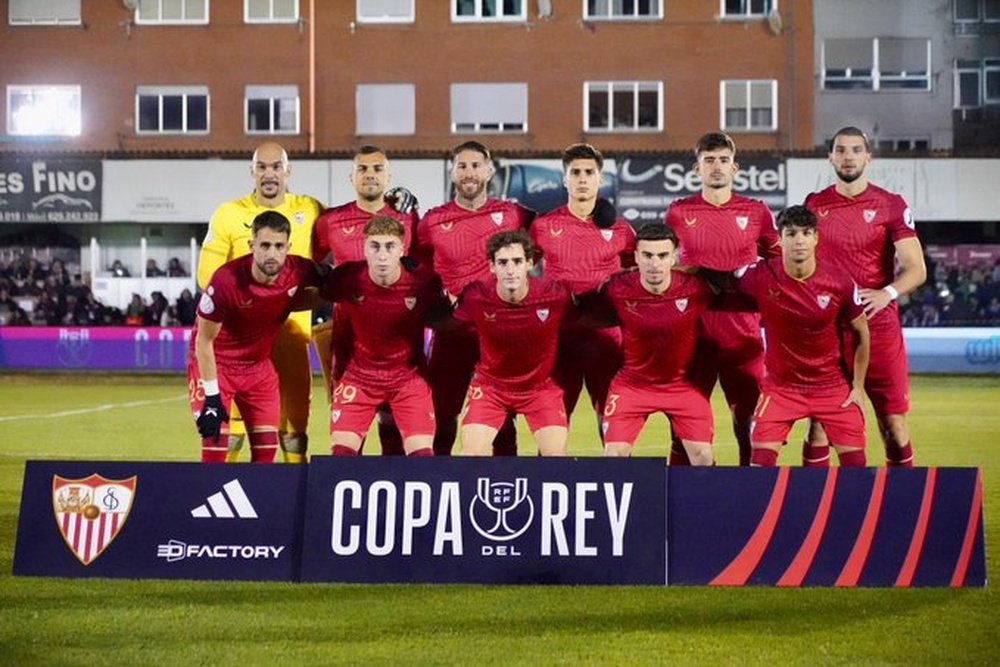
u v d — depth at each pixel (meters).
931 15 40.22
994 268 34.69
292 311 10.18
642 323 9.62
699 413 9.91
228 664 6.40
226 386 10.16
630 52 39.38
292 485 8.09
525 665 6.39
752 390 10.55
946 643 6.79
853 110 40.44
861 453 9.59
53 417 19.81
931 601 7.64
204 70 39.62
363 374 9.96
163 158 34.91
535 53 39.50
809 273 9.27
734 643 6.78
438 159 33.97
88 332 30.58
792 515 8.00
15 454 15.31
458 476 8.01
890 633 6.97
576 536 7.95
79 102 39.66
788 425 9.65
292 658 6.50
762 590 7.88
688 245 10.69
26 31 39.66
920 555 7.97
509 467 8.00
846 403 9.57
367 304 9.67
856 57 40.38
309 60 39.53
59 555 8.14
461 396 10.57
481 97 39.62
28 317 32.78
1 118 39.66
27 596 7.68
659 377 9.88
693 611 7.39
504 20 39.47
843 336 9.57
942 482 8.01
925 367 29.33
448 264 10.51
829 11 40.25
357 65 39.56
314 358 29.31
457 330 9.84
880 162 34.31
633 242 10.45
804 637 6.90
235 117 39.69
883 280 10.66
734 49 39.28
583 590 7.85
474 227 10.48
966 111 40.41
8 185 34.75
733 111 39.50
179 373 29.95
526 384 9.79
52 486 8.21
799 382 9.60
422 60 39.53
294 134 39.69
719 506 8.00
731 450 16.08
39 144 39.66
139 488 8.16
